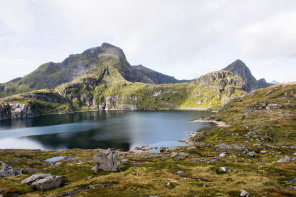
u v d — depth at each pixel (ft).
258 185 105.40
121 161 244.01
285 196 88.17
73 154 360.07
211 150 336.49
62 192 110.83
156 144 504.02
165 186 118.21
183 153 306.76
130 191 108.06
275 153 293.02
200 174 150.71
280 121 521.24
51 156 340.18
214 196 92.84
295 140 376.68
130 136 607.37
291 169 150.10
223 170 160.56
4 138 626.64
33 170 207.41
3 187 115.85
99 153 192.03
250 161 247.70
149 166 194.70
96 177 151.33
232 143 362.12
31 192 114.62
